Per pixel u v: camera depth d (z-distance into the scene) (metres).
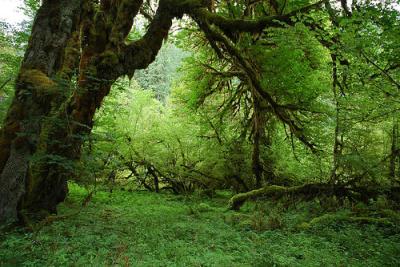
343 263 6.78
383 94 10.27
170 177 18.73
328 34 11.16
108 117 13.37
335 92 13.27
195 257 6.40
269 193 13.02
